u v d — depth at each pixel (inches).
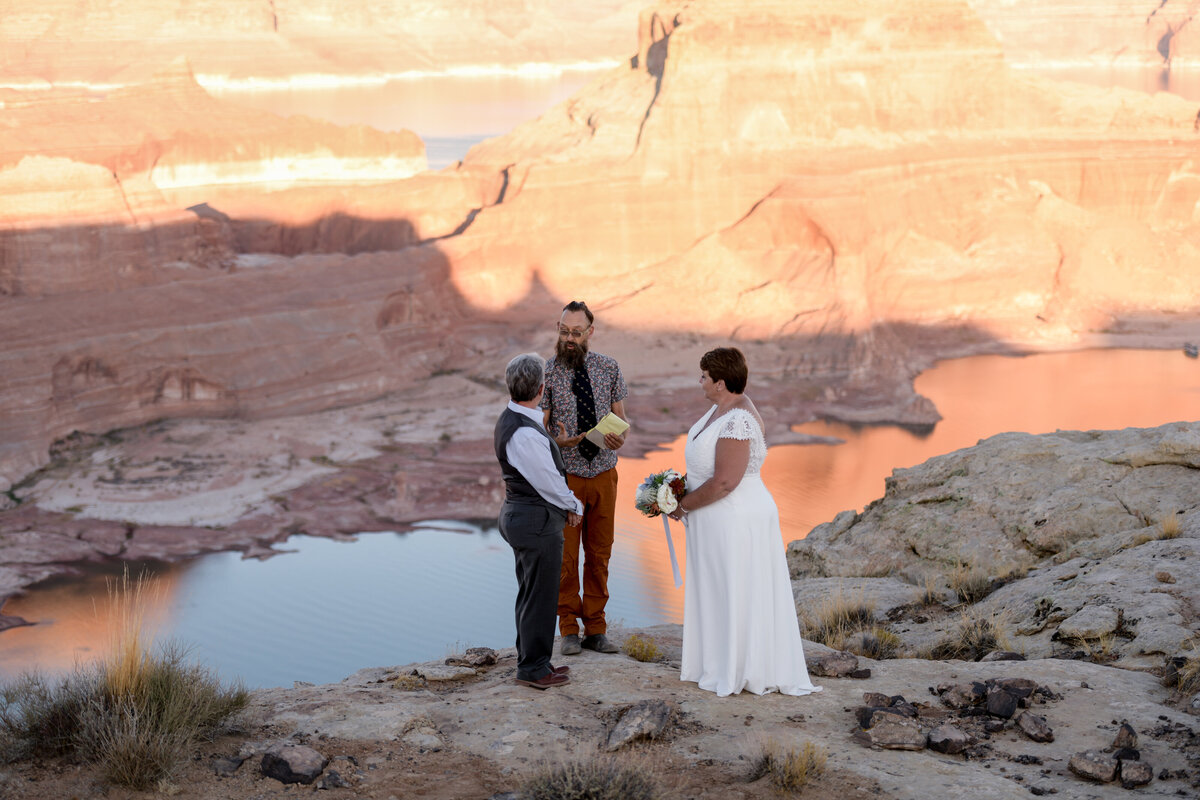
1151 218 4119.1
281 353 2689.5
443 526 1923.0
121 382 2468.0
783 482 2246.6
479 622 1486.2
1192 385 3056.1
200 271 2827.3
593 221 3592.5
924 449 2496.3
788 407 2795.3
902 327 3558.1
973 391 3029.0
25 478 2126.0
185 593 1592.0
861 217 3553.2
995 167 4030.5
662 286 3430.1
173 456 2260.1
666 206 3649.1
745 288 3430.1
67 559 1716.3
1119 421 2731.3
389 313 3019.2
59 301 2486.5
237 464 2220.7
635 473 2276.1
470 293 3321.9
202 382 2568.9
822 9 3949.3
